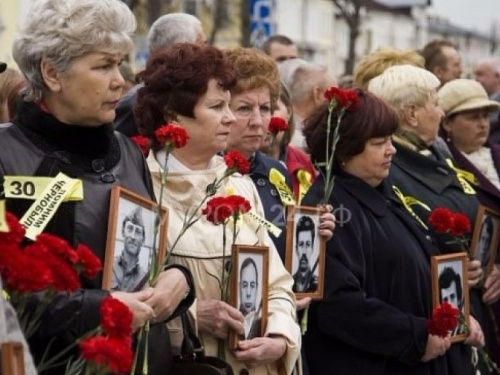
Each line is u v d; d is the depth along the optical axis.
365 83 8.52
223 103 5.38
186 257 5.22
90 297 4.44
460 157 8.02
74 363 4.28
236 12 29.05
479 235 7.26
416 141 7.27
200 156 5.38
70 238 4.56
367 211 6.30
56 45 4.58
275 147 7.26
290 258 5.95
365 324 6.10
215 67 5.36
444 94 8.46
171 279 4.77
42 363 4.36
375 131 6.27
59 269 4.03
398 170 7.05
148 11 19.67
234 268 5.21
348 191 6.30
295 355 5.40
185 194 5.30
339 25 53.53
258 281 5.32
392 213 6.43
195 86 5.30
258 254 5.31
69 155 4.65
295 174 7.25
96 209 4.62
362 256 6.18
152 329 4.77
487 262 7.42
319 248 6.05
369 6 55.12
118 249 4.64
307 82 8.87
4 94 6.59
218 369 4.96
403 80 7.28
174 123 5.35
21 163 4.57
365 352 6.19
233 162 5.20
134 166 4.89
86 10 4.61
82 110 4.62
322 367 6.20
